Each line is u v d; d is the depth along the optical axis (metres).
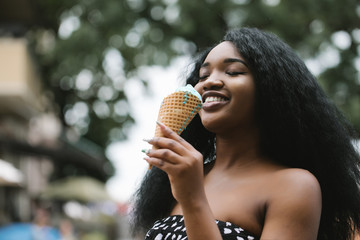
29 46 13.50
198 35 12.74
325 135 1.91
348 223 1.97
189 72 2.34
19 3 14.23
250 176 1.81
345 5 12.35
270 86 1.83
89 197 14.82
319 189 1.71
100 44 12.82
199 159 1.57
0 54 12.98
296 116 1.85
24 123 16.09
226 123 1.83
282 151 1.88
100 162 14.88
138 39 12.70
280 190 1.69
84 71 13.23
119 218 16.52
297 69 1.90
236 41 1.87
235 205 1.74
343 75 12.12
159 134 1.64
